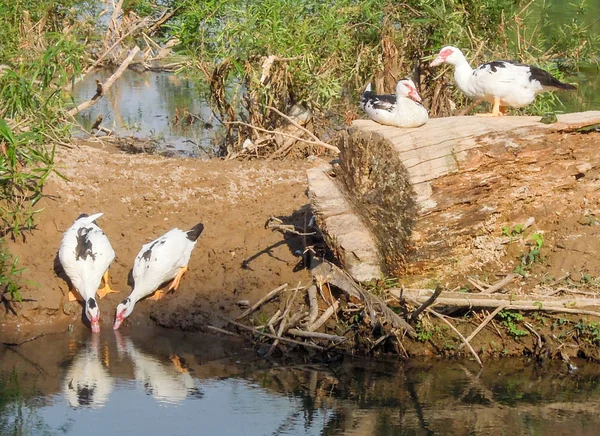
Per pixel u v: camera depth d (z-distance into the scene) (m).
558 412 7.84
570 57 15.02
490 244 9.26
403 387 8.41
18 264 10.20
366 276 9.20
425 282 9.11
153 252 9.84
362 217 9.31
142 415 7.84
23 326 9.80
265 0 12.73
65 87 13.85
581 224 9.42
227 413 7.91
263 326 9.30
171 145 14.52
